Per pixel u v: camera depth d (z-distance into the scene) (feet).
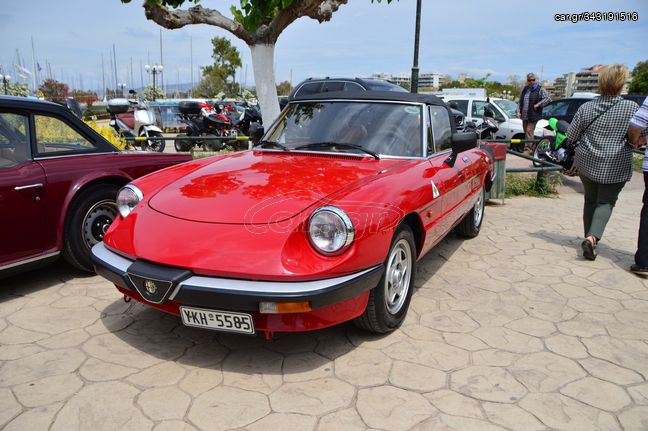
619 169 14.61
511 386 8.51
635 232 19.36
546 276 14.07
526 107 38.14
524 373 8.93
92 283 12.88
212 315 8.37
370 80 32.19
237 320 8.25
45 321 10.68
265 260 7.99
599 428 7.50
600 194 15.31
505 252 16.25
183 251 8.39
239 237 8.34
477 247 16.76
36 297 11.94
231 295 7.89
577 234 18.69
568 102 41.45
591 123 14.92
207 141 39.37
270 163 11.16
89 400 7.94
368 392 8.26
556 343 10.10
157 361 9.14
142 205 9.90
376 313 9.54
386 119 12.39
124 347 9.62
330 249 8.23
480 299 12.30
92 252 9.75
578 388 8.52
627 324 11.08
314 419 7.55
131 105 39.58
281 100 38.29
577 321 11.17
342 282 8.25
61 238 12.25
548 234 18.60
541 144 33.71
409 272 10.69
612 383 8.70
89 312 11.15
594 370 9.11
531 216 21.59
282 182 9.78
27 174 11.52
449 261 15.23
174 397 8.05
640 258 14.24
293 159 11.46
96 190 12.96
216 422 7.45
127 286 8.86
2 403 7.84
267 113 23.31
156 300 8.50
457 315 11.33
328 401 8.00
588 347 9.97
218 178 10.33
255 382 8.51
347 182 9.68
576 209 23.20
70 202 12.27
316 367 9.02
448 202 12.54
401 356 9.44
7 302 11.63
